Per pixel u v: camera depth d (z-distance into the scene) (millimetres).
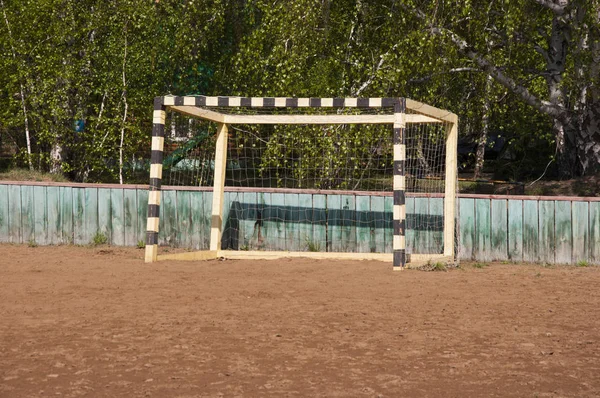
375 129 18719
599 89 18297
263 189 14391
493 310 7945
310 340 6520
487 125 25094
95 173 23594
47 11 20203
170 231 14680
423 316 7574
